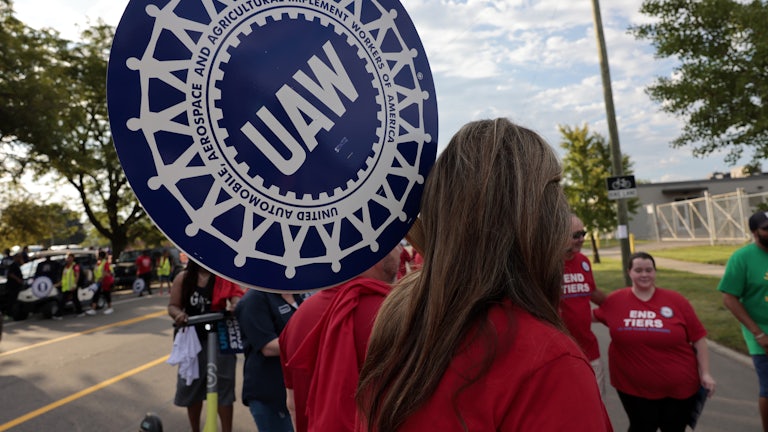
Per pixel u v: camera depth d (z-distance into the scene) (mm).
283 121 885
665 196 48781
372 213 955
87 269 14773
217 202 823
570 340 750
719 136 8422
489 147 845
